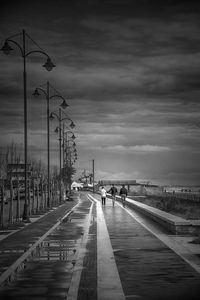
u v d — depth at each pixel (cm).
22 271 1263
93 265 1348
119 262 1388
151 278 1141
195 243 1811
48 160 4928
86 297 963
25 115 3275
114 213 3978
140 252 1588
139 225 2720
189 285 1059
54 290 1034
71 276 1189
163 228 2502
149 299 936
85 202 6675
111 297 958
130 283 1090
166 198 6838
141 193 10338
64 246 1798
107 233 2275
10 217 2789
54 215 3741
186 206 5347
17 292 1016
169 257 1463
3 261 1434
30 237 2127
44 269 1292
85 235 2205
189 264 1330
